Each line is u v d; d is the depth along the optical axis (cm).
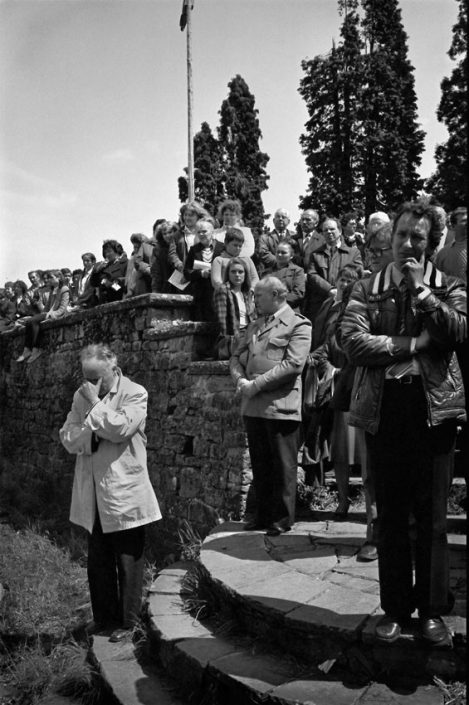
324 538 460
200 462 648
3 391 1323
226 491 600
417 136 1761
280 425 479
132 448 436
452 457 294
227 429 610
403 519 296
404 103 1750
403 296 296
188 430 671
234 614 379
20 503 1005
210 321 734
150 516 435
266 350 489
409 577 299
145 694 354
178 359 704
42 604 551
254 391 479
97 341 929
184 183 2770
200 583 425
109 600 448
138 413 429
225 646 355
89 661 413
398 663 297
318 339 576
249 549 445
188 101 1279
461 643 286
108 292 1005
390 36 1748
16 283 1505
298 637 329
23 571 628
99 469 432
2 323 1460
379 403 294
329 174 1784
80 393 440
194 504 647
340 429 500
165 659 371
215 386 637
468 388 258
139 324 803
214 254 746
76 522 444
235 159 2788
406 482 294
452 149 872
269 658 335
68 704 391
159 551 656
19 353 1264
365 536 461
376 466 299
